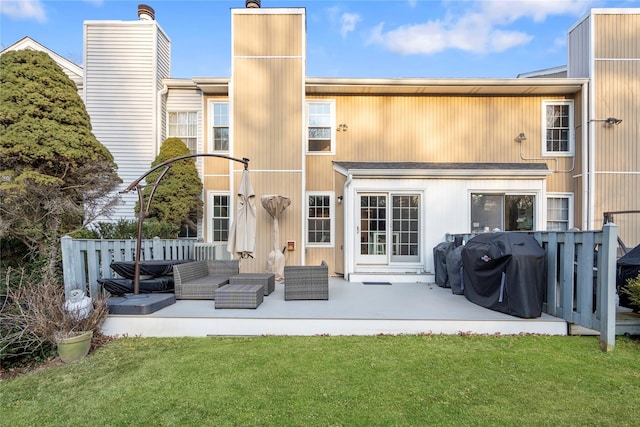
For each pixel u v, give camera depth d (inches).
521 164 353.4
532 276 163.8
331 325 163.0
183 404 101.3
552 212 367.6
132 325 163.0
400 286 262.2
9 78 226.5
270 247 339.6
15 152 218.8
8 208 216.2
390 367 124.4
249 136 342.3
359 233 305.1
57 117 238.2
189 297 200.2
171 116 385.7
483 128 368.2
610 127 345.7
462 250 211.2
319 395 105.1
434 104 368.8
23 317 138.0
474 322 161.9
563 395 104.7
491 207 305.7
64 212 237.0
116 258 200.8
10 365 134.6
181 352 140.9
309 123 367.6
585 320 149.4
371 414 94.7
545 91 360.8
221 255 318.3
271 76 341.7
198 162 379.2
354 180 302.4
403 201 305.7
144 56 373.7
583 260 151.3
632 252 185.3
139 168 372.2
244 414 95.5
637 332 156.3
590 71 344.8
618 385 110.9
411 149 367.9
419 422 90.9
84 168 247.0
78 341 135.3
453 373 119.4
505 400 101.8
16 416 97.7
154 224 304.0
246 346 146.8
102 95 372.2
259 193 342.0
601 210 343.9
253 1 363.9
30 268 214.4
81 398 106.4
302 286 203.6
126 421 93.7
